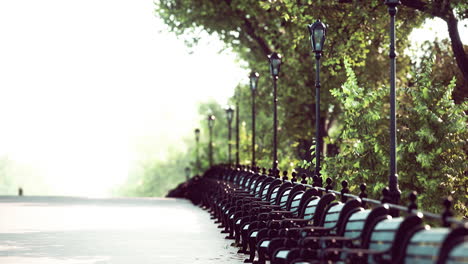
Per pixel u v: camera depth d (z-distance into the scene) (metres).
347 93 21.23
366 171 20.52
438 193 20.06
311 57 39.03
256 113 50.50
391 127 14.51
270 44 43.97
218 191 28.94
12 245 19.67
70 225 26.05
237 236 19.48
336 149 30.91
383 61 38.97
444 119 20.23
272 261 13.26
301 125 44.22
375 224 10.10
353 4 28.73
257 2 41.12
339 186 20.89
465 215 20.19
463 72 26.41
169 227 25.44
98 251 18.48
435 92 20.34
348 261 9.97
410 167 20.38
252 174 27.19
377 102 21.12
